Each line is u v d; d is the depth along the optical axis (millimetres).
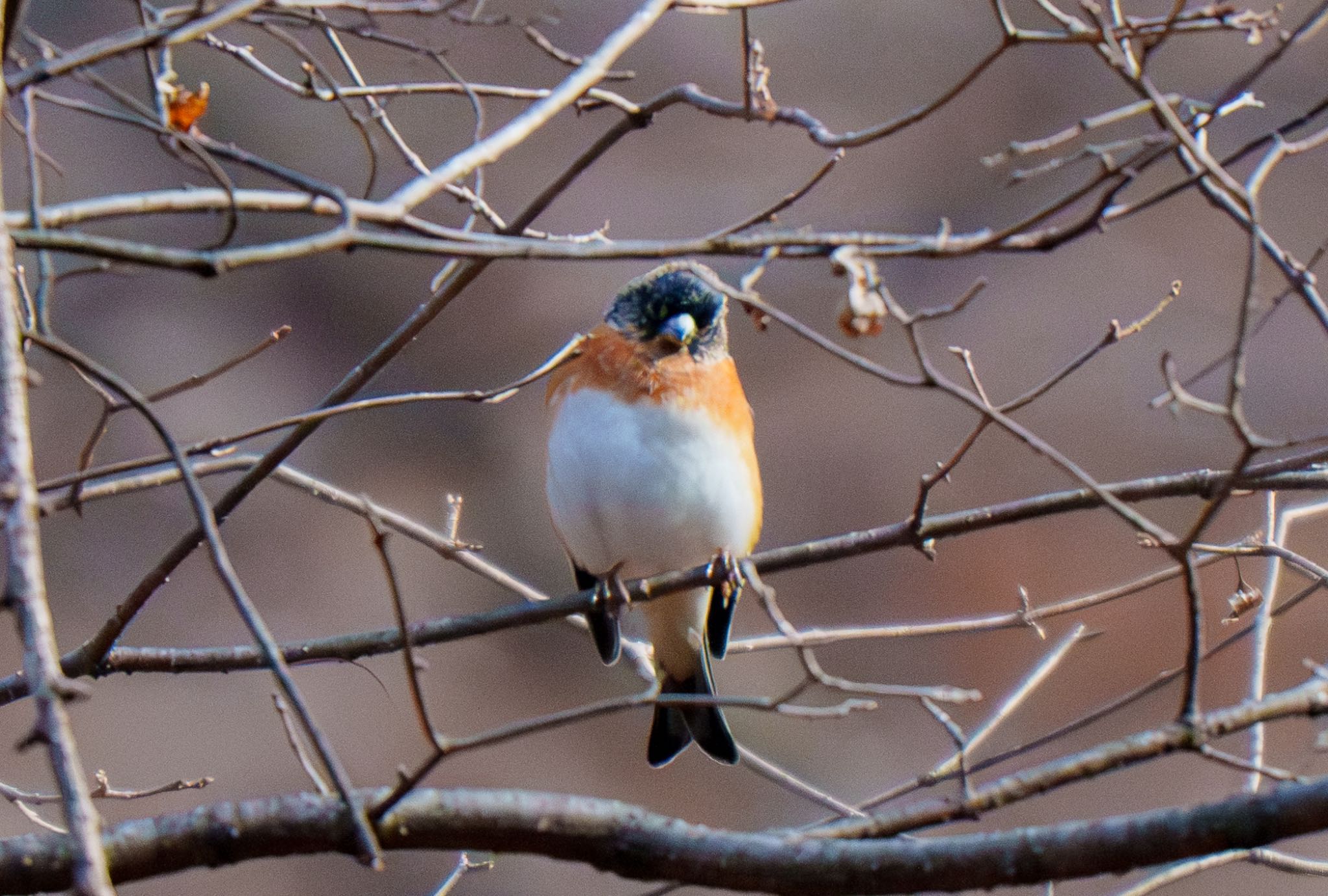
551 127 16953
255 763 13344
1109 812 13188
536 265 16734
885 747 14211
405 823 3752
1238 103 4250
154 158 15844
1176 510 15117
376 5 4613
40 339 3158
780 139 17672
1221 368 16078
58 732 2629
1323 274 15695
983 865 3566
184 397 15258
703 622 6332
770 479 15898
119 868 3680
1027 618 4871
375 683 14188
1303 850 12258
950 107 17719
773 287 16703
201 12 3936
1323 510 5285
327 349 16141
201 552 14656
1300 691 3768
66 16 15109
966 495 15844
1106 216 3615
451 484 15734
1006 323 16672
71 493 4539
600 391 6043
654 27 17453
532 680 14570
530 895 12484
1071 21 3922
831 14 17781
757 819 13766
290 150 15820
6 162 12859
